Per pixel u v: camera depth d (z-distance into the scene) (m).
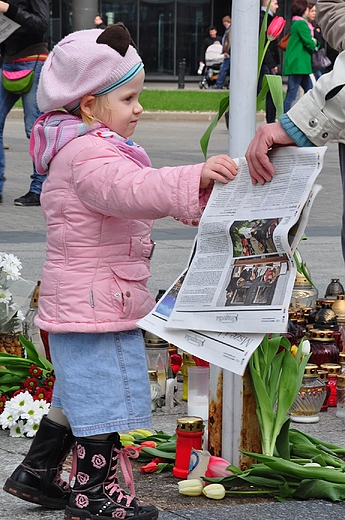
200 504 3.53
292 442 3.96
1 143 11.44
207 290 3.21
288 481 3.65
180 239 9.85
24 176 13.85
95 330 3.22
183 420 3.77
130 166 3.19
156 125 24.02
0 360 4.66
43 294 3.33
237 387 3.73
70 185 3.26
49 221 3.32
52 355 3.37
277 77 3.73
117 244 3.27
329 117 3.23
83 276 3.24
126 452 3.35
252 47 3.68
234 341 3.10
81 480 3.31
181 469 3.80
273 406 3.80
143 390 3.33
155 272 7.87
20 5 10.46
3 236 9.48
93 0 33.12
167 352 4.92
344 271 8.15
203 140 3.93
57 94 3.29
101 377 3.26
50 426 3.46
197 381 4.54
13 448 4.21
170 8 42.62
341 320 5.66
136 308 3.28
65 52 3.29
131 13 42.47
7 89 11.01
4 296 5.18
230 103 3.73
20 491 3.45
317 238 10.02
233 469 3.70
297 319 5.46
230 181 3.31
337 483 3.57
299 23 17.33
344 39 3.49
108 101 3.32
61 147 3.29
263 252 3.14
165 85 41.81
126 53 3.31
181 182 3.15
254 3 3.66
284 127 3.25
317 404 4.65
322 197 12.78
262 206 3.17
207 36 43.06
